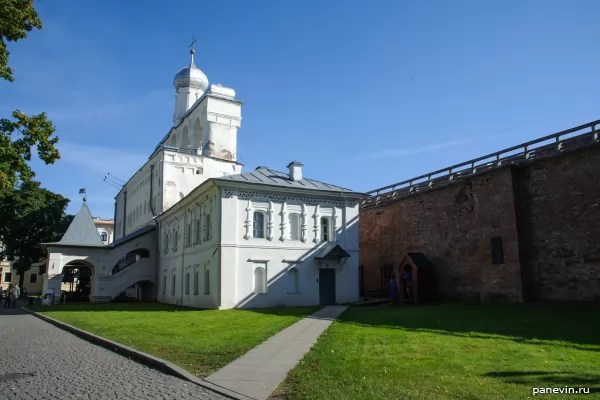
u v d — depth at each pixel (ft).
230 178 106.52
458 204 104.58
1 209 171.94
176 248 133.80
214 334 54.70
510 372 31.27
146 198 167.84
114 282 144.46
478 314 71.00
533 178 88.74
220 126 161.27
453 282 103.71
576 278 79.77
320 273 111.04
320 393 26.96
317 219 112.57
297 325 62.03
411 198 119.75
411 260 108.58
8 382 32.12
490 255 94.22
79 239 142.92
